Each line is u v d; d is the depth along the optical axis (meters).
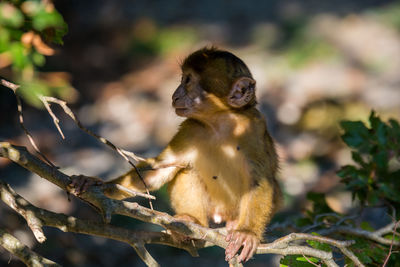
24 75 6.40
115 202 5.37
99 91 21.41
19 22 5.71
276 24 26.33
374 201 7.82
